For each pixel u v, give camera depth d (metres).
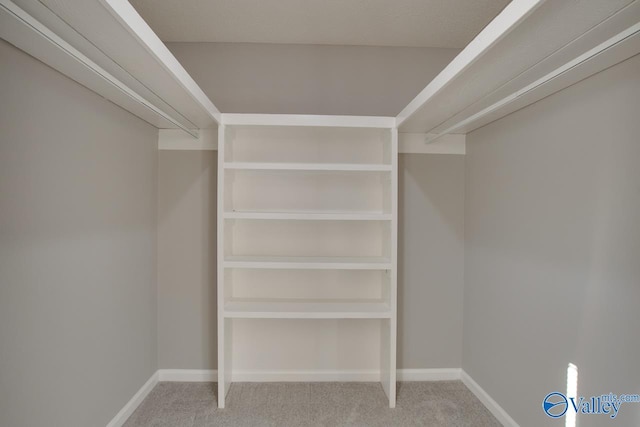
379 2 2.40
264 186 2.96
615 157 1.55
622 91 1.52
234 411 2.52
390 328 2.62
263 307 2.69
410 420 2.44
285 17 2.60
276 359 2.99
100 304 2.10
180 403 2.62
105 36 1.33
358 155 3.01
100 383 2.10
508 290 2.37
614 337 1.55
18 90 1.48
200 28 2.77
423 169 3.03
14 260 1.47
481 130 2.77
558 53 1.43
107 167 2.16
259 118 2.55
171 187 2.94
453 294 3.06
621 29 1.24
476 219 2.84
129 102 2.19
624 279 1.51
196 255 2.96
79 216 1.89
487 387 2.62
